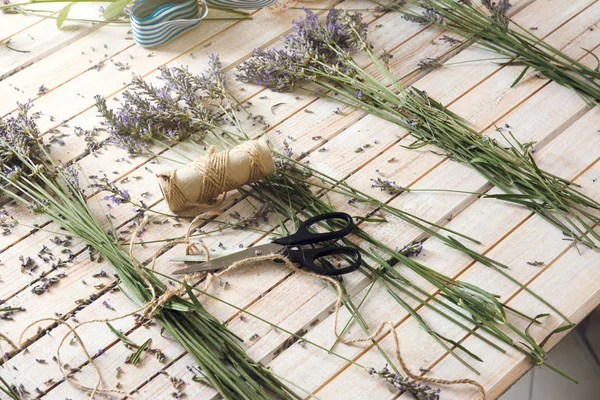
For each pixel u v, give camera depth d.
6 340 1.05
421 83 1.26
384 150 1.19
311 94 1.26
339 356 1.03
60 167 1.17
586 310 1.05
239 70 1.26
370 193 1.15
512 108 1.22
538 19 1.32
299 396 1.01
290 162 1.17
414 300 1.07
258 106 1.25
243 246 1.12
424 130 1.20
